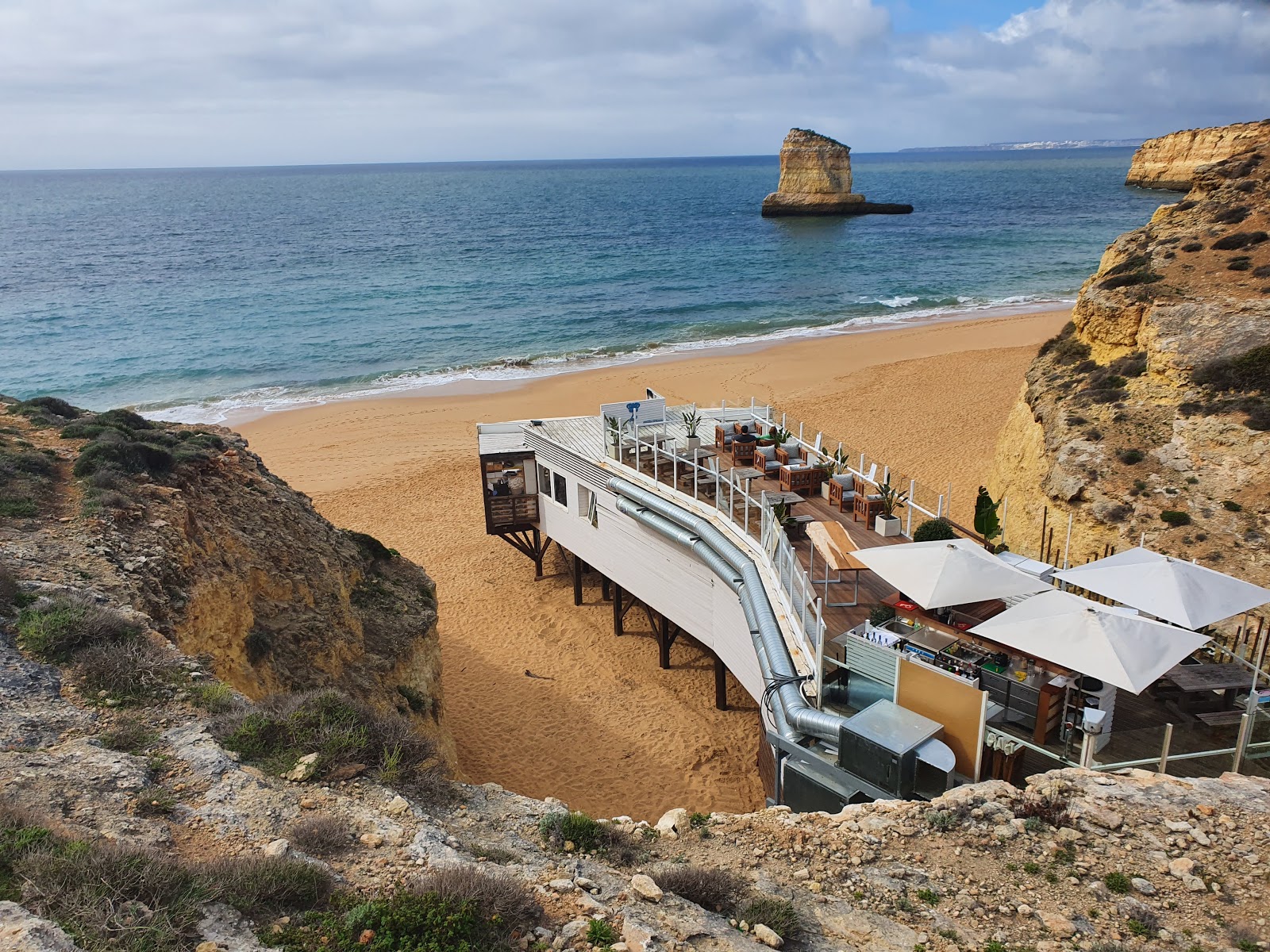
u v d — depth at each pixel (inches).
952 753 410.3
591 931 261.6
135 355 2218.3
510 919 263.7
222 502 666.8
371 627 703.1
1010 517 929.5
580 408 1694.1
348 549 775.1
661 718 758.5
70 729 342.3
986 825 350.3
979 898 307.0
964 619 518.9
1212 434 773.3
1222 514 726.5
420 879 275.1
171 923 232.1
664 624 834.8
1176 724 456.8
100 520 534.0
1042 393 964.6
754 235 4781.0
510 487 1034.7
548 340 2346.2
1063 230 4638.3
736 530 692.1
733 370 1927.9
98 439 667.4
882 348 2101.4
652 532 798.5
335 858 287.3
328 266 3786.9
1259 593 488.1
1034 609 445.4
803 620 520.7
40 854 244.7
